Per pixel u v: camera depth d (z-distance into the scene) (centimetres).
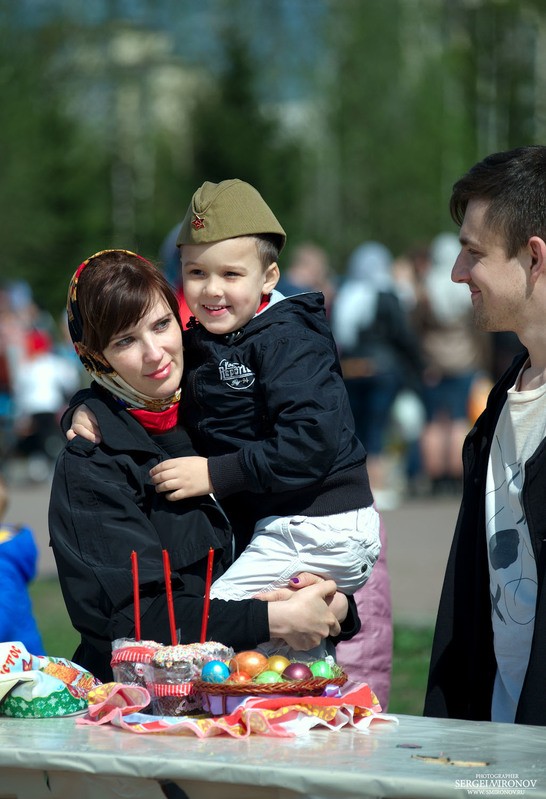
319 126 10975
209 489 739
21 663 708
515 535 726
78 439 751
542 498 701
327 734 610
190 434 800
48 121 9344
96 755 559
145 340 748
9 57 8412
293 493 765
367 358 2725
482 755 561
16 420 3925
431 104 10038
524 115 7756
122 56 8969
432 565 2156
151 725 617
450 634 772
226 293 784
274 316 790
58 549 731
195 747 579
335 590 756
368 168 10319
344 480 770
